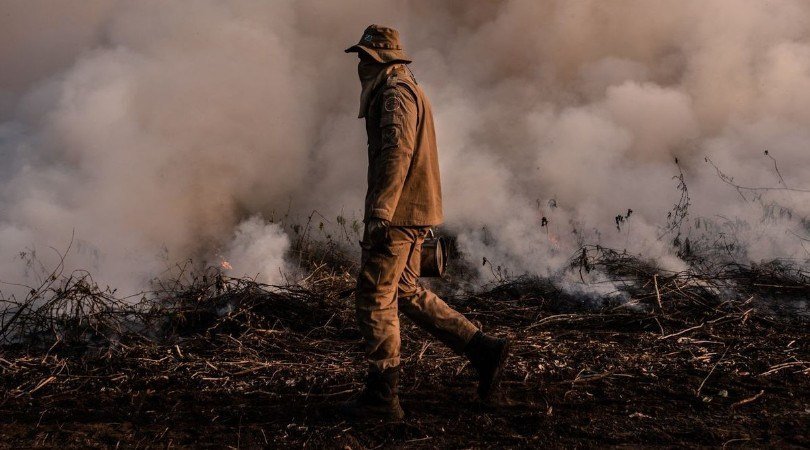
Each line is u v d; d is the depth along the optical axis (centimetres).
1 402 337
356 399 323
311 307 468
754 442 294
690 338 420
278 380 366
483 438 301
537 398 343
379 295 318
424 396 346
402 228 317
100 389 355
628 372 375
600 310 479
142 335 438
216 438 301
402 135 309
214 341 423
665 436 301
